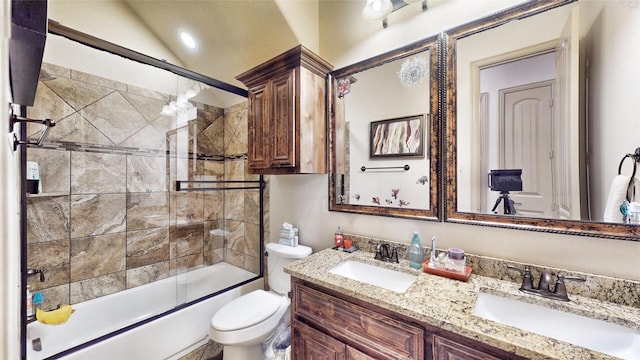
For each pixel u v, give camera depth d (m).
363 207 1.61
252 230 2.40
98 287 1.93
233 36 2.02
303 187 1.95
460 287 1.06
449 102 1.30
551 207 1.07
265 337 1.51
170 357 1.63
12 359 0.44
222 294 1.95
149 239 2.22
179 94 2.38
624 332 0.83
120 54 1.64
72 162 1.82
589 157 1.00
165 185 2.32
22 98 0.69
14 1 0.35
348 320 1.07
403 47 1.46
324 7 1.86
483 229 1.22
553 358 0.66
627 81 0.94
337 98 1.73
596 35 0.99
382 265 1.37
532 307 0.98
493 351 0.76
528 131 1.12
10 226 0.43
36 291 1.67
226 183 2.70
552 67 1.07
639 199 0.92
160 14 2.01
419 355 0.89
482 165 1.22
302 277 1.22
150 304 2.00
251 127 1.86
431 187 1.36
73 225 1.83
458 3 1.30
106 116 1.98
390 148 1.51
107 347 1.39
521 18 1.14
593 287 0.97
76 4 1.73
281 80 1.65
